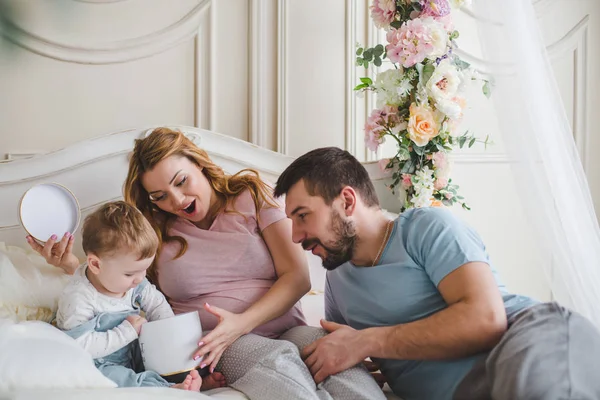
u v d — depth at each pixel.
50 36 2.44
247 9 2.60
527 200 1.67
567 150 1.71
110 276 1.50
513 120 1.68
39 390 1.21
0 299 1.62
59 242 1.70
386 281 1.47
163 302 1.65
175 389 1.28
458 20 2.76
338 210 1.46
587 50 2.86
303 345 1.51
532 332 1.24
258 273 1.73
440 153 2.29
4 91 2.41
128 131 2.25
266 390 1.35
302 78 2.62
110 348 1.47
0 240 2.15
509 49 1.68
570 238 1.63
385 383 1.67
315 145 2.63
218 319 1.65
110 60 2.49
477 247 1.42
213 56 2.56
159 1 2.53
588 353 1.20
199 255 1.72
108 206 1.55
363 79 2.35
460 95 2.34
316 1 2.62
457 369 1.36
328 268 1.53
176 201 1.70
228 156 2.37
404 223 1.50
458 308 1.33
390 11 2.25
